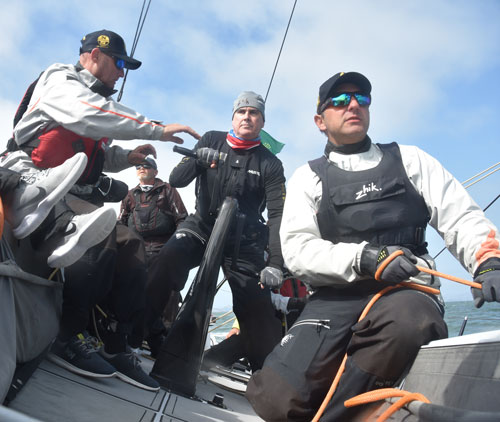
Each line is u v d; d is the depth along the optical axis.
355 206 2.18
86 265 2.34
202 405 2.72
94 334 2.68
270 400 2.12
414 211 2.17
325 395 2.09
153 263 3.49
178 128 2.46
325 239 2.29
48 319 2.02
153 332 3.75
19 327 1.77
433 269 2.11
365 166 2.29
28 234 1.89
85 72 2.53
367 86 2.34
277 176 3.57
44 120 2.33
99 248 2.39
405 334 1.78
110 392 2.21
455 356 1.45
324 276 2.14
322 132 2.53
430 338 1.78
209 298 3.02
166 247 3.49
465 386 1.33
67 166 1.89
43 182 1.92
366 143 2.36
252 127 3.54
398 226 2.15
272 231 3.40
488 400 1.19
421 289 1.99
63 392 1.95
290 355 2.14
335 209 2.22
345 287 2.15
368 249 1.99
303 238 2.24
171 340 2.93
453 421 1.17
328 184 2.26
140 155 2.85
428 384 1.58
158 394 2.62
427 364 1.65
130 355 2.62
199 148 3.56
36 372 2.08
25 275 1.77
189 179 3.59
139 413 2.01
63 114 2.30
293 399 2.07
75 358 2.29
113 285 2.66
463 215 2.08
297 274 2.26
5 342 1.56
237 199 3.55
